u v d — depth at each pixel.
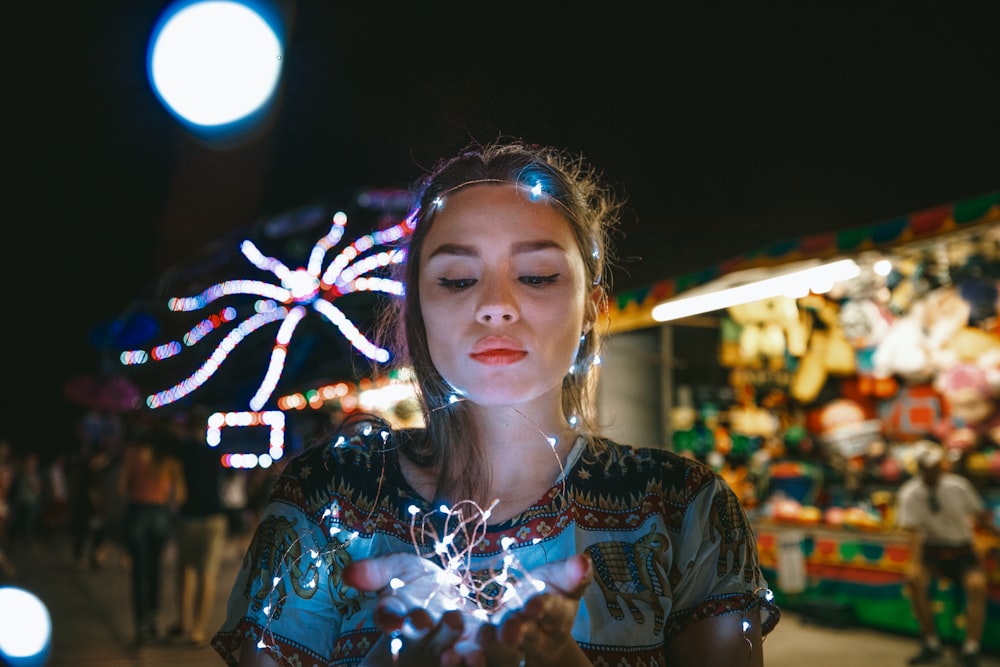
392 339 1.60
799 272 6.32
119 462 9.77
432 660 1.03
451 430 1.39
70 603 9.16
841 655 6.79
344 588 1.33
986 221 4.67
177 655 6.88
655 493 1.39
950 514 6.59
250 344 9.41
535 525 1.34
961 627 6.80
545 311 1.28
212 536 7.39
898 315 8.02
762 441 9.39
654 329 9.18
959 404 7.58
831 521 8.01
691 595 1.37
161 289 11.38
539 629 1.03
